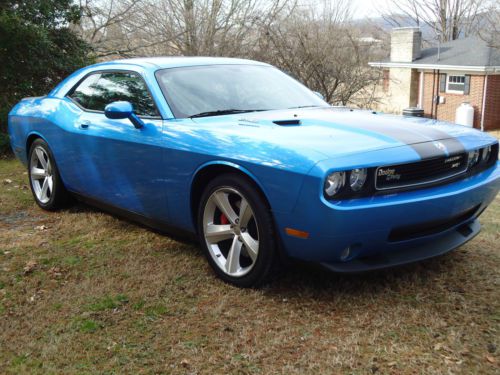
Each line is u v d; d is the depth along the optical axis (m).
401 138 3.29
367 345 2.84
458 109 25.58
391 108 29.69
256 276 3.38
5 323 3.11
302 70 16.36
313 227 2.98
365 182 3.01
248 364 2.68
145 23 18.28
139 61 4.53
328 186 2.93
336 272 3.10
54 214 5.32
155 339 2.92
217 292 3.46
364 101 17.47
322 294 3.40
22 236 4.64
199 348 2.83
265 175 3.14
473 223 3.93
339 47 16.52
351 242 3.01
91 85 4.87
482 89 24.92
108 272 3.80
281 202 3.08
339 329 3.00
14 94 10.98
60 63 11.24
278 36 16.56
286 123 3.62
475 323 3.04
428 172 3.24
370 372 2.60
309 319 3.11
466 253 4.11
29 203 5.76
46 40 10.49
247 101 4.23
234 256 3.51
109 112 3.88
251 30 17.09
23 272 3.81
